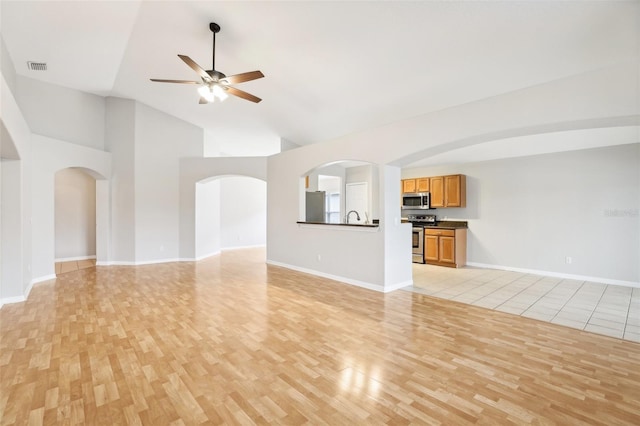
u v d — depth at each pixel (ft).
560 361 7.68
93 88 19.07
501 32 9.62
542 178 17.99
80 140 19.42
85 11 11.31
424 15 9.61
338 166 28.02
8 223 12.81
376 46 11.47
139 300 12.97
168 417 5.64
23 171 13.64
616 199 15.57
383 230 14.17
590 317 10.80
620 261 15.46
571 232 16.96
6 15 11.24
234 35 12.14
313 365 7.53
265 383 6.75
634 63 7.97
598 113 8.44
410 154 13.03
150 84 18.19
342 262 16.16
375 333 9.45
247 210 32.40
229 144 27.55
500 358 7.86
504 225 19.52
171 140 22.72
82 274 18.24
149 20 11.89
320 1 9.78
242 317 10.85
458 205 20.72
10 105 10.56
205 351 8.27
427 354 8.09
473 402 6.07
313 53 12.56
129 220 21.21
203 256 24.58
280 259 20.59
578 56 9.94
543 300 12.88
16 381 6.81
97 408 5.89
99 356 7.98
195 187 23.08
